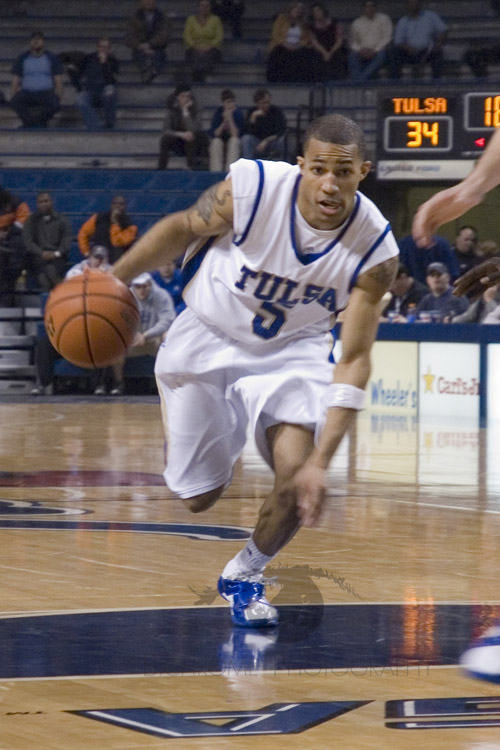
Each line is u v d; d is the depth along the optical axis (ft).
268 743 12.62
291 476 17.70
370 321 17.16
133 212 94.68
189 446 18.95
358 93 95.25
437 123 76.43
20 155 99.91
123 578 22.03
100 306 17.72
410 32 96.58
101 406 70.74
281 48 100.07
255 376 18.21
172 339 18.86
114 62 99.96
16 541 26.30
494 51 96.94
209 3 102.89
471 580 22.20
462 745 12.60
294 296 17.60
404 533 28.02
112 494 34.63
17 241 85.25
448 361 63.36
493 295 63.77
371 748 12.44
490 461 44.29
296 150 91.86
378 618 18.94
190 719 13.51
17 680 15.12
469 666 16.02
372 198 87.97
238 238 17.34
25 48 108.68
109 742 12.60
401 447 49.08
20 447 47.85
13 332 83.97
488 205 86.79
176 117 94.58
